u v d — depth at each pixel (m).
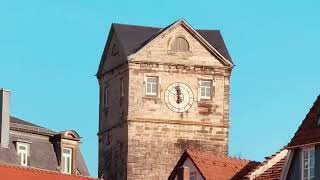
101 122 132.25
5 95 97.50
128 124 126.69
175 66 128.12
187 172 94.50
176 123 127.25
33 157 98.12
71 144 101.00
